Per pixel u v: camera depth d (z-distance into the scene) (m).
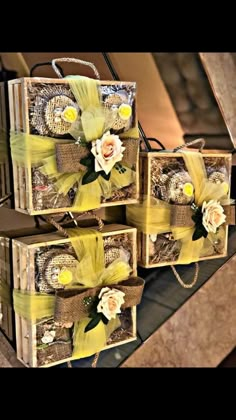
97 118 0.77
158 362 1.06
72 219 0.90
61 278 0.80
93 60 0.93
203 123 1.04
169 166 0.90
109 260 0.85
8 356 0.88
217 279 1.10
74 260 0.81
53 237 0.83
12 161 0.79
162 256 0.92
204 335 1.11
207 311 1.10
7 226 0.86
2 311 0.87
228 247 1.10
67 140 0.77
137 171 0.85
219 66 1.03
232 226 1.09
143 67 0.98
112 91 0.80
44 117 0.75
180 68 1.00
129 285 0.86
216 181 0.94
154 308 1.04
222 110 1.05
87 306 0.82
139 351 1.03
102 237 0.84
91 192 0.79
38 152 0.75
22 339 0.83
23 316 0.81
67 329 0.83
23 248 0.80
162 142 1.01
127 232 0.87
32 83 0.74
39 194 0.76
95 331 0.83
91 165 0.78
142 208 0.90
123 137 0.82
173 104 1.01
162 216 0.90
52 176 0.76
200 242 0.94
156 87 0.99
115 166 0.81
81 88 0.77
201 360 1.11
